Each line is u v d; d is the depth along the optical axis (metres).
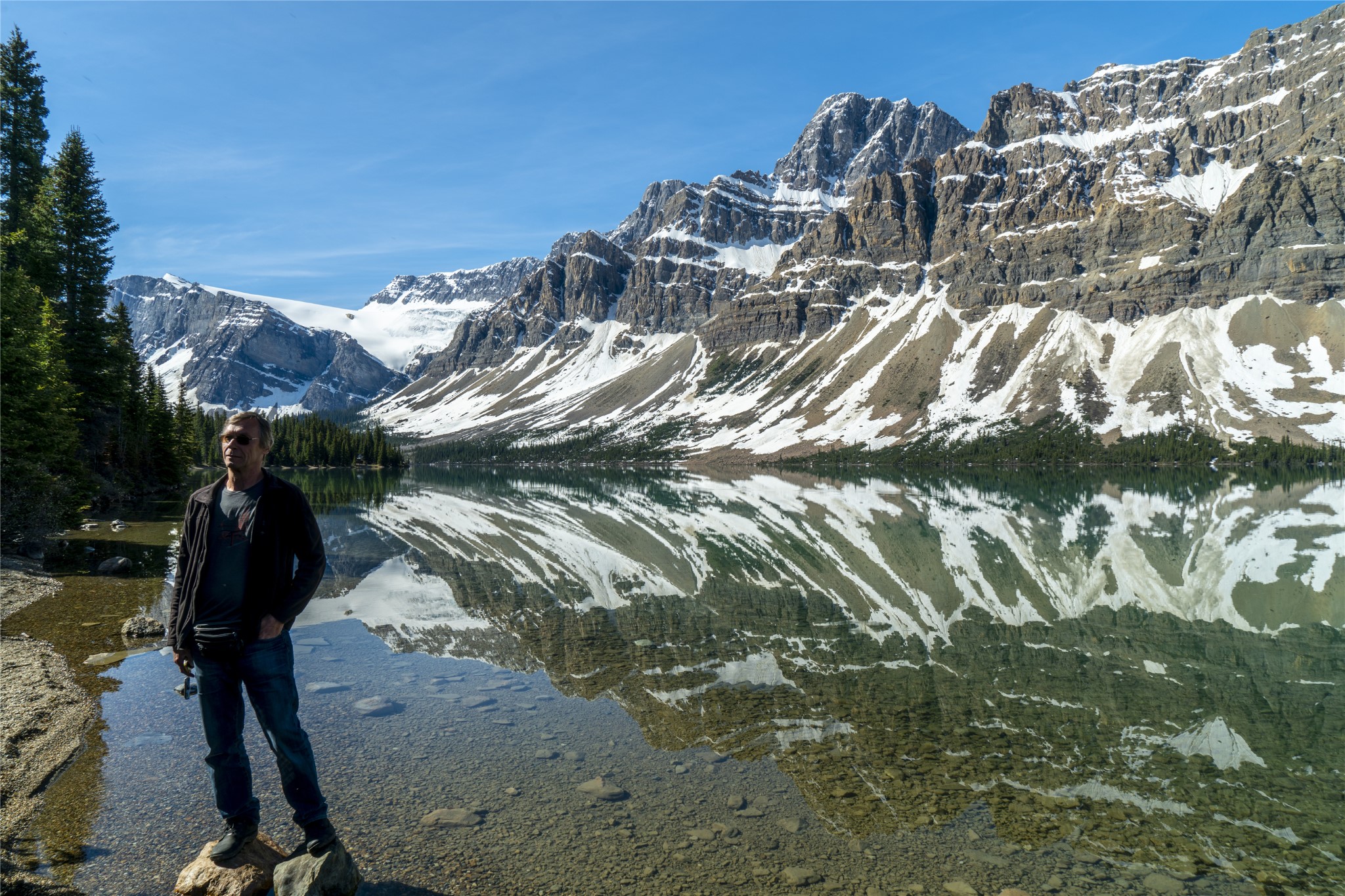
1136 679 16.45
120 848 7.99
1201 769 11.35
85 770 10.10
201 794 9.41
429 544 41.69
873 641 20.08
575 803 9.60
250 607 7.14
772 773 10.84
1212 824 9.48
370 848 8.23
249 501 7.23
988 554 38.31
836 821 9.34
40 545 32.47
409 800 9.55
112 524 43.97
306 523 7.46
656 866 8.04
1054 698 14.95
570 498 87.56
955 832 9.13
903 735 12.65
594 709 13.68
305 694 14.31
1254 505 70.56
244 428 7.21
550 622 22.06
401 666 16.64
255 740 11.64
